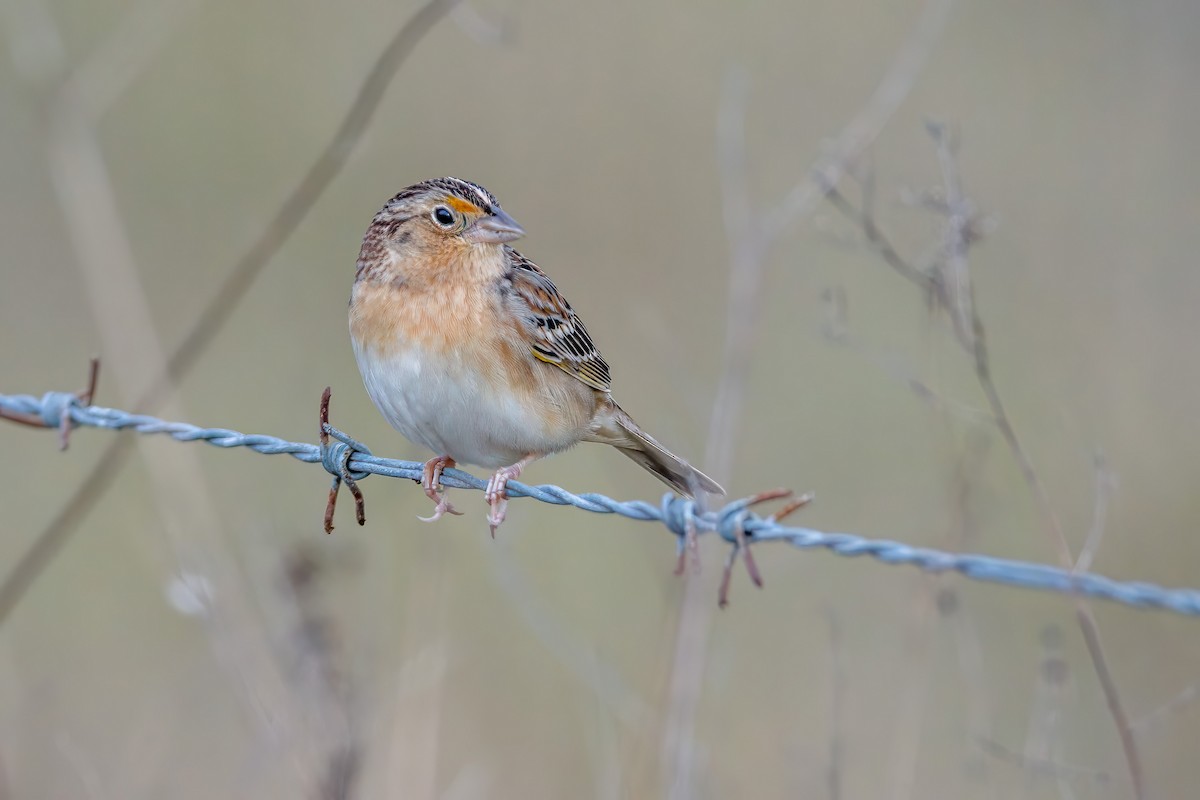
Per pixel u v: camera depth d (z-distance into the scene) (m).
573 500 7.93
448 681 12.05
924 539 12.70
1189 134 18.12
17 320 16.08
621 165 17.61
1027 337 15.05
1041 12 19.73
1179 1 19.06
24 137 17.86
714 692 10.14
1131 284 15.83
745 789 10.79
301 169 17.66
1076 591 6.37
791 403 15.29
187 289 16.33
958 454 10.20
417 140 17.78
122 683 12.27
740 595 12.52
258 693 9.52
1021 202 17.03
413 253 9.27
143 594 13.39
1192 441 13.73
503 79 18.56
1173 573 12.56
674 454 10.11
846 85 18.27
